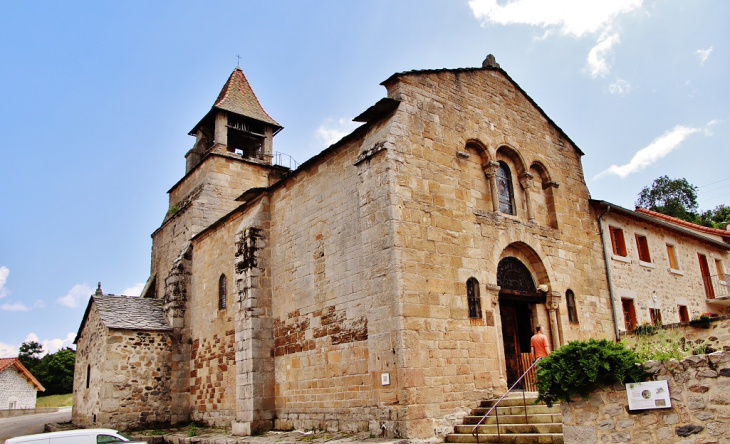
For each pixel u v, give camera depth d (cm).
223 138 2750
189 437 1722
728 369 726
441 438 1232
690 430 742
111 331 2142
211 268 2225
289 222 1766
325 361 1505
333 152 1611
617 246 2103
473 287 1469
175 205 2984
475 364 1387
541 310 1669
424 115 1500
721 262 2770
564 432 849
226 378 1986
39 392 6662
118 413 2084
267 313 1764
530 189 1783
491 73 1770
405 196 1373
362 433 1321
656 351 848
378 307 1317
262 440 1425
